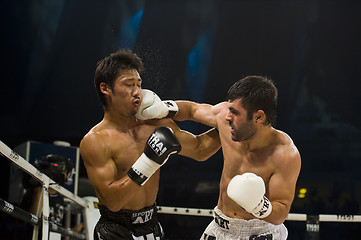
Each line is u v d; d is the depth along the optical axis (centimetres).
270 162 249
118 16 1109
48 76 1073
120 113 252
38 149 489
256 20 1125
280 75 1117
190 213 424
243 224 257
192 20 1132
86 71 1083
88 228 455
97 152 240
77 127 1059
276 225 259
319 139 1075
